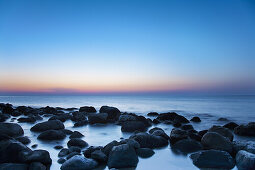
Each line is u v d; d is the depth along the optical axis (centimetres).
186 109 2791
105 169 574
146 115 2055
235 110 2622
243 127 1092
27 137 891
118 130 1181
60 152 691
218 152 622
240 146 696
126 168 581
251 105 3625
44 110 2134
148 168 582
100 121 1424
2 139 641
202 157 615
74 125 1328
